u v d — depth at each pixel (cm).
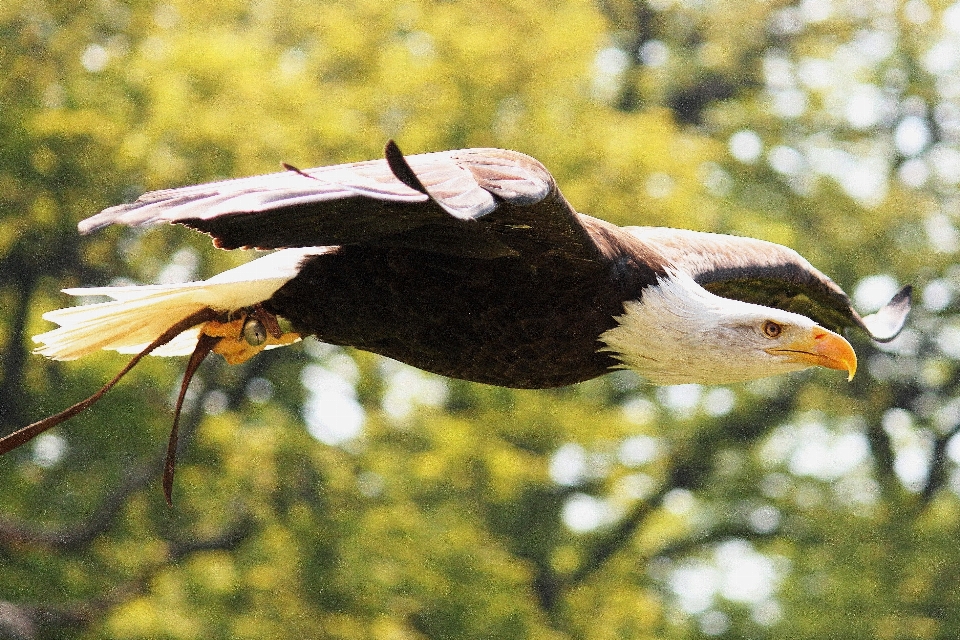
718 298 707
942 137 2677
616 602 2019
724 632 2183
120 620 1662
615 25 2703
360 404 1931
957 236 2500
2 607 1661
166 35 1792
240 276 663
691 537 2330
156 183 1711
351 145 1745
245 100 1694
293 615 1711
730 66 2714
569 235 628
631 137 1845
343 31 1836
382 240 621
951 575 2164
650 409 2242
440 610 1767
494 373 687
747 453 2378
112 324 682
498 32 1834
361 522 1764
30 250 1820
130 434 1806
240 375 1883
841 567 2195
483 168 557
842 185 2475
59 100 1752
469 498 1941
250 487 1822
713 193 2259
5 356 1834
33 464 1841
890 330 928
